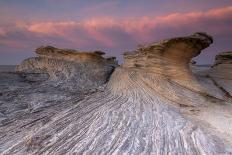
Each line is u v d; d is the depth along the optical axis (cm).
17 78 2684
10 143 1294
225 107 2266
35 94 2173
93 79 2977
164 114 1880
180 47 2659
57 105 1944
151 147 1323
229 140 1552
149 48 2833
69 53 3534
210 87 2830
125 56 3575
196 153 1306
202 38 2698
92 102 2070
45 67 3212
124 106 1983
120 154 1220
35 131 1438
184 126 1678
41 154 1194
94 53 3578
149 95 2358
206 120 1902
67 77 2891
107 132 1460
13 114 1684
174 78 2653
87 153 1213
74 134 1416
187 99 2320
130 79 2791
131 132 1484
